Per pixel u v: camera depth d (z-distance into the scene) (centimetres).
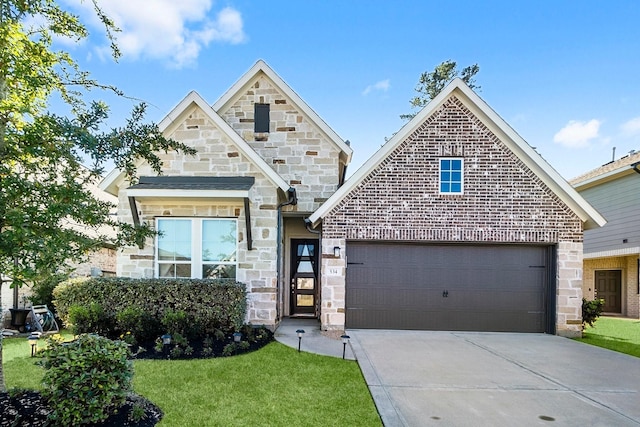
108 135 460
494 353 789
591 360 748
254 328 925
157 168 542
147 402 473
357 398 520
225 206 1016
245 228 1004
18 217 364
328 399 513
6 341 824
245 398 507
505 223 1008
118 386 407
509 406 505
